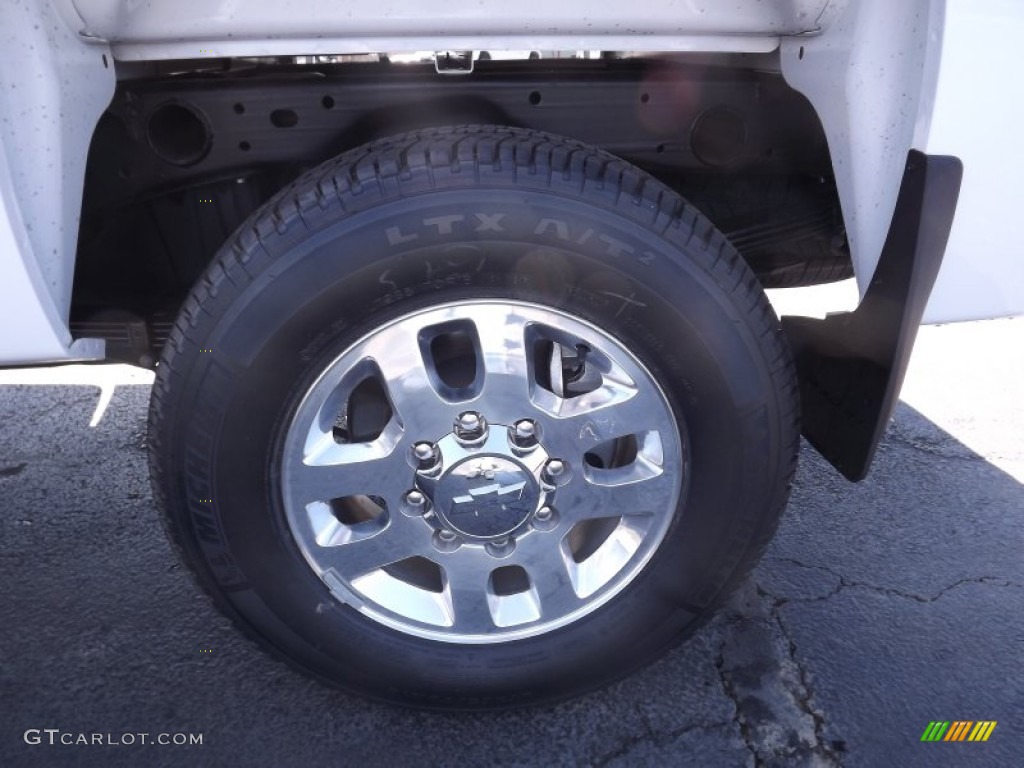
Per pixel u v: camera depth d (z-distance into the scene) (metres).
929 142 1.49
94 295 1.94
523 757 1.81
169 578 2.35
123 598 2.27
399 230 1.43
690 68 1.83
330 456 1.58
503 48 1.53
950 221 1.53
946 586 2.34
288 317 1.46
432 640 1.75
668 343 1.55
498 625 1.75
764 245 2.15
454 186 1.44
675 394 1.59
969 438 3.13
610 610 1.75
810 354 1.94
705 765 1.79
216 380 1.49
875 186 1.60
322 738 1.85
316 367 1.52
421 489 1.62
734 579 1.76
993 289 1.63
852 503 2.71
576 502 1.66
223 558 1.63
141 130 1.71
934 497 2.75
